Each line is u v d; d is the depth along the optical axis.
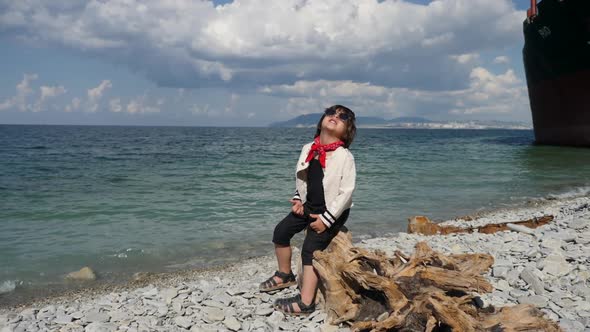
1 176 17.75
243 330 3.50
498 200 12.61
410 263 3.38
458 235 7.54
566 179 17.25
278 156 30.39
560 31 26.42
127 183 15.88
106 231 8.64
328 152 3.46
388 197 12.89
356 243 7.14
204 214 10.36
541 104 32.31
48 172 19.33
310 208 3.56
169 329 3.59
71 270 6.29
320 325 3.46
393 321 2.93
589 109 27.33
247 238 8.15
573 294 4.03
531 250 5.45
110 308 4.22
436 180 16.81
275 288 4.18
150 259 6.84
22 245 7.59
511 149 37.34
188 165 23.16
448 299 2.97
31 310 4.39
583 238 5.71
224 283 5.08
